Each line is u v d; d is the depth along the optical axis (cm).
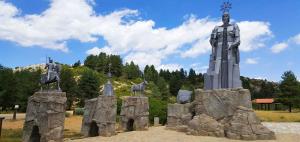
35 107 2247
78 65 16812
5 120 4844
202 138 2644
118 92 9394
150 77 14900
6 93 5850
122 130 3441
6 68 6328
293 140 2553
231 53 3088
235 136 2622
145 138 2658
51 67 2345
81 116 5838
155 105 4819
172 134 2950
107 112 2870
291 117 6056
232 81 3025
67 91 8462
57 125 2212
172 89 13050
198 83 14862
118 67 16288
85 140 2561
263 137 2591
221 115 2873
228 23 3231
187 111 3472
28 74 8144
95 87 8969
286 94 7938
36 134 2278
